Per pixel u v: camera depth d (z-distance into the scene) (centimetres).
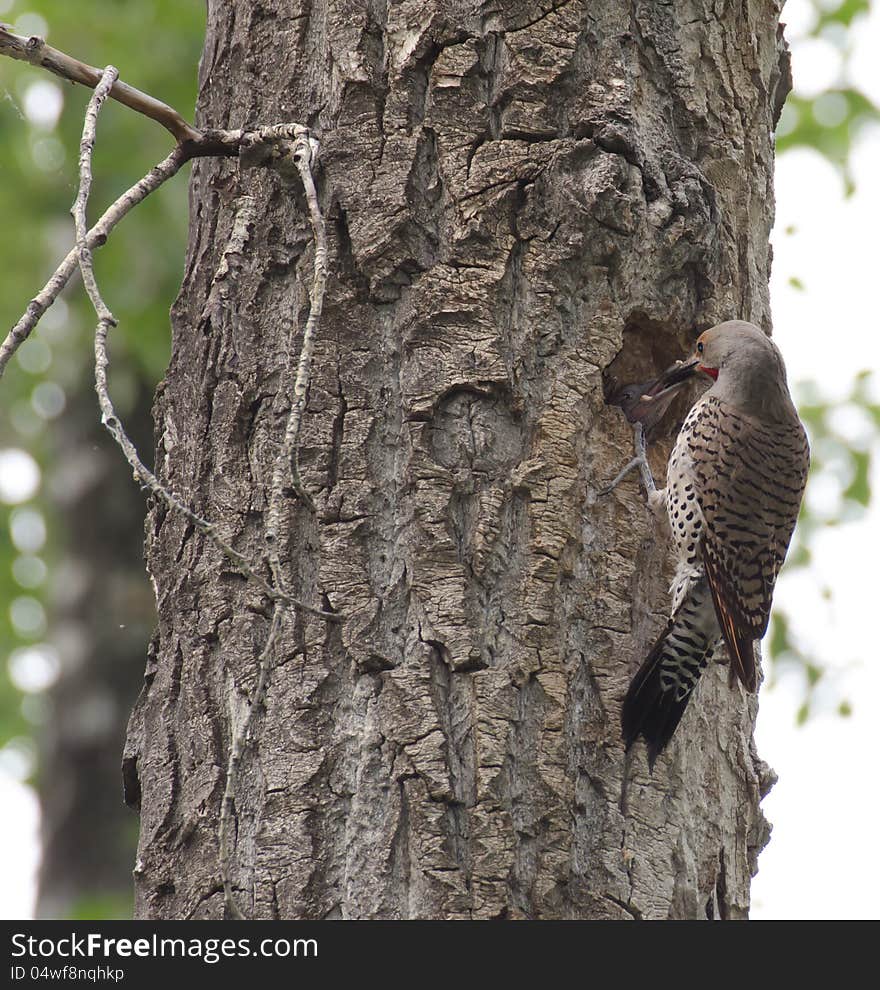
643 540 859
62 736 1797
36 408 2338
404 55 868
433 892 745
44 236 2139
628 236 863
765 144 980
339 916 761
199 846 809
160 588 881
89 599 1830
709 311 927
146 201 1931
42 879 1773
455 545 805
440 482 811
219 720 824
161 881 820
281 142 850
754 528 999
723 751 891
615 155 861
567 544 822
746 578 994
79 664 1808
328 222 859
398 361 838
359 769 778
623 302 872
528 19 875
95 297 715
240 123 915
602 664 819
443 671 786
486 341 834
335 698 796
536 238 851
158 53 1969
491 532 807
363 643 793
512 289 850
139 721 881
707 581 929
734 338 927
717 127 930
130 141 1948
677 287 900
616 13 898
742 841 876
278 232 880
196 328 912
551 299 848
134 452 664
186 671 844
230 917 762
